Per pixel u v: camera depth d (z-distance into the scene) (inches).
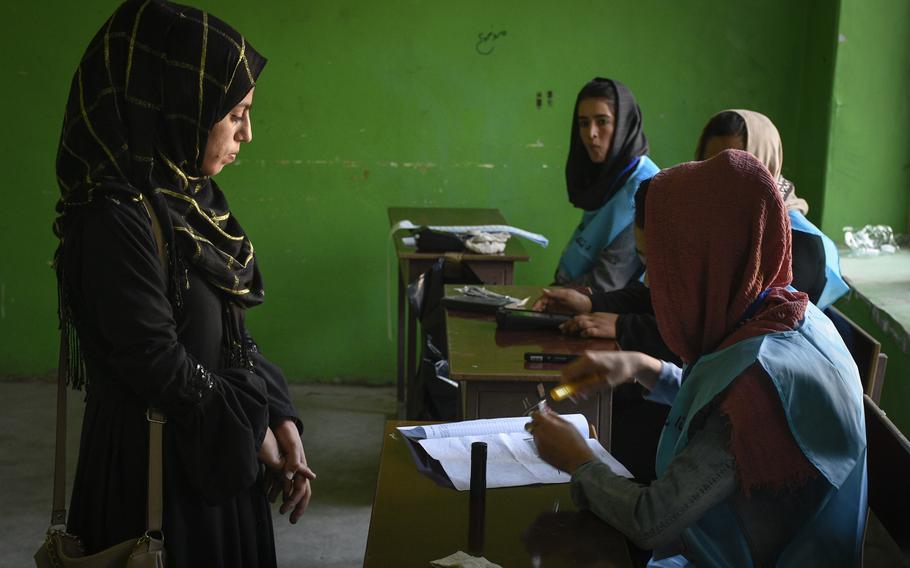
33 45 178.5
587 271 130.0
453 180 185.3
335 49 180.1
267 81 180.7
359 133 183.2
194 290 62.5
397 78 181.5
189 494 62.0
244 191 184.2
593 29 180.5
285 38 179.5
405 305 180.2
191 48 59.7
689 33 180.4
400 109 182.7
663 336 60.7
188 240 61.4
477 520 57.7
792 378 55.4
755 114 108.3
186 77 59.8
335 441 161.3
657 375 71.8
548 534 59.5
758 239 57.6
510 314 101.7
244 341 67.3
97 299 57.2
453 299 110.7
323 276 188.2
